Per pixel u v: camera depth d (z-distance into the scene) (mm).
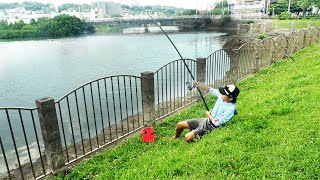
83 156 5656
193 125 5844
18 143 9969
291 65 11367
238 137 4941
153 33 74812
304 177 3568
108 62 31406
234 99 5492
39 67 29922
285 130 4898
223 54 12094
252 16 76125
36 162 6840
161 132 6688
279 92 7348
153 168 4578
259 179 3678
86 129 10539
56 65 30797
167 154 5066
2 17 114750
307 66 10125
